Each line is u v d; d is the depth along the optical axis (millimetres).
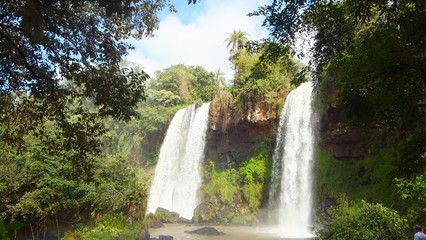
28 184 15227
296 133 28484
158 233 25047
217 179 35000
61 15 5688
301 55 7379
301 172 27438
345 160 24734
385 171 19328
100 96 7867
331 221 14148
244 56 37125
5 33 6453
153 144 49312
